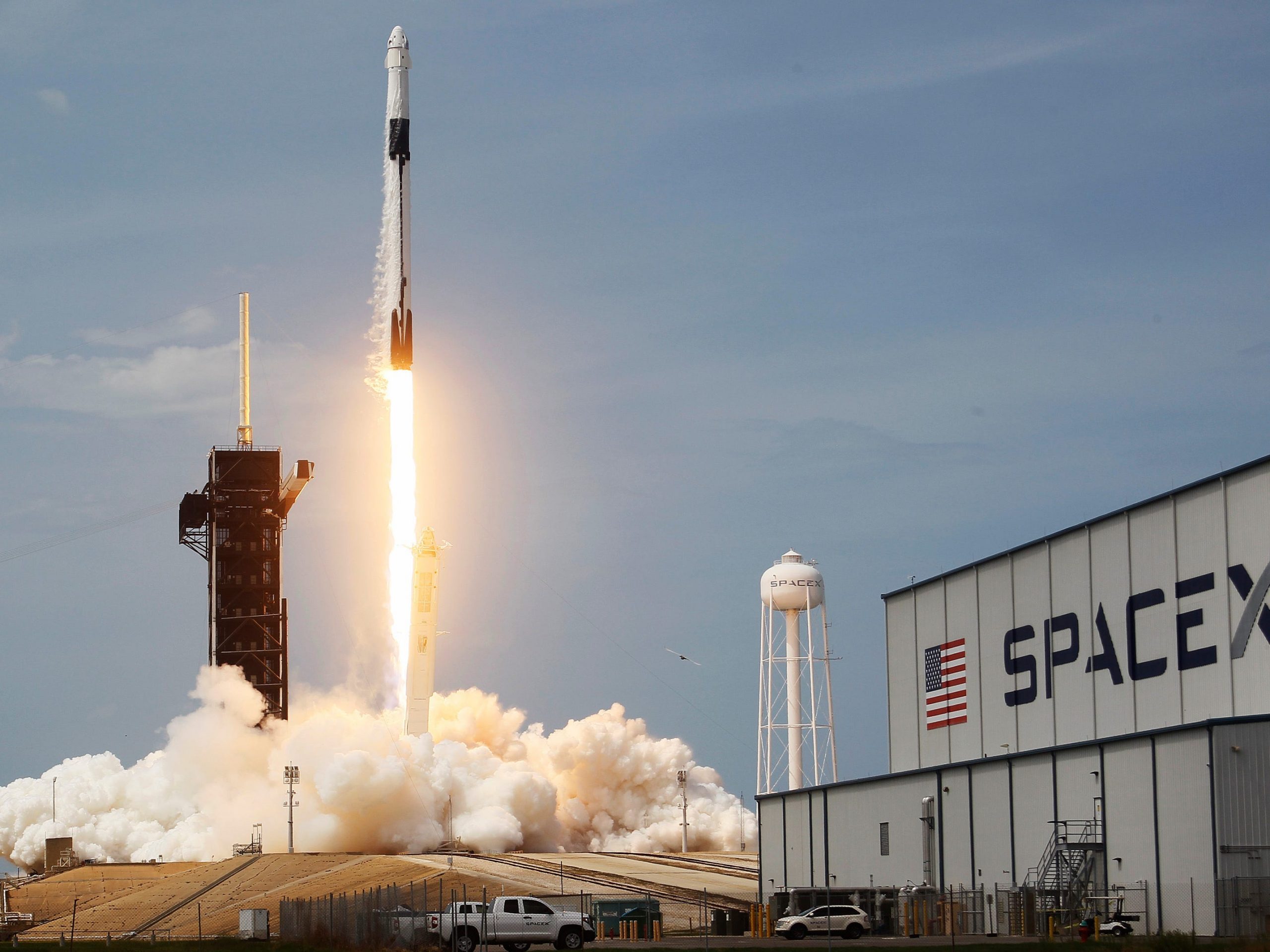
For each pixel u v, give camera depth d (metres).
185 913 105.44
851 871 87.94
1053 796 71.56
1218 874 60.97
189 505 146.75
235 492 146.00
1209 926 61.47
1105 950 54.91
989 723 86.50
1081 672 78.81
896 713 96.94
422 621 140.00
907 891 76.50
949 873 79.12
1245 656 68.06
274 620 147.00
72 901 118.88
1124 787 67.00
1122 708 75.62
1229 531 69.44
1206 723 62.16
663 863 121.19
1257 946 53.25
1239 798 61.34
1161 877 64.38
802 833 93.75
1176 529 72.62
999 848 75.31
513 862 117.06
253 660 147.00
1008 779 74.94
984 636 87.31
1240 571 68.69
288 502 145.62
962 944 62.97
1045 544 82.25
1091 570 78.38
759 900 94.81
